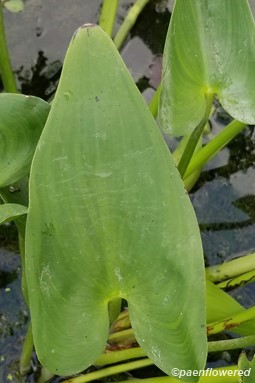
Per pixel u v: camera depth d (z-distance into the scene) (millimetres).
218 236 589
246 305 560
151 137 304
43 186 310
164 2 685
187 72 374
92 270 332
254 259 541
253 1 689
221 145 506
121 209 317
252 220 598
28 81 633
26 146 354
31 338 477
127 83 297
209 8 366
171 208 314
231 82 381
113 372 489
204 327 326
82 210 317
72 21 670
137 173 310
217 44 373
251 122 379
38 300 331
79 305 339
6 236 558
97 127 302
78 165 308
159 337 342
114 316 371
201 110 388
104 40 291
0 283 542
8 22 655
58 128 301
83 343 349
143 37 667
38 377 514
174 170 309
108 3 573
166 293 331
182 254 320
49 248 323
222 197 604
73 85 295
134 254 327
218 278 545
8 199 379
